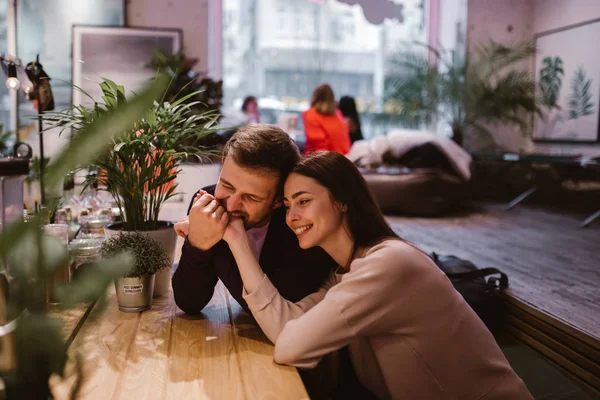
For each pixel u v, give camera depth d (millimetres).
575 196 7336
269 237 1560
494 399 1403
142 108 512
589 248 4656
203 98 5547
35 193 2619
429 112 8039
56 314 1258
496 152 8094
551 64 7887
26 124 6441
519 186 7953
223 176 1426
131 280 1519
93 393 1069
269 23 8414
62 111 1679
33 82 2422
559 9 7715
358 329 1277
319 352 1250
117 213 2436
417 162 6621
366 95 8766
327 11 8531
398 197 6328
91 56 6832
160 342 1347
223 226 1418
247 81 8477
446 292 1356
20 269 599
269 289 1386
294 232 1459
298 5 8453
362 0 8203
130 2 7055
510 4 8188
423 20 8781
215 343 1356
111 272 611
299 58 8570
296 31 8500
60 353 617
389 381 1387
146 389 1099
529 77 8047
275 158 1379
